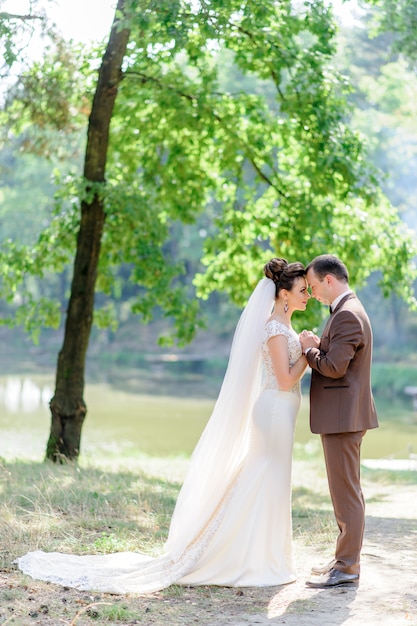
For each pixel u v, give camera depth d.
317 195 15.34
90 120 15.15
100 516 8.95
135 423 30.23
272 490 7.08
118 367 64.06
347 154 14.78
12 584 6.55
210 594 6.64
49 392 41.78
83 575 6.80
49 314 17.03
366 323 6.94
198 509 7.27
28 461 14.38
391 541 8.71
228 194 17.58
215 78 15.50
